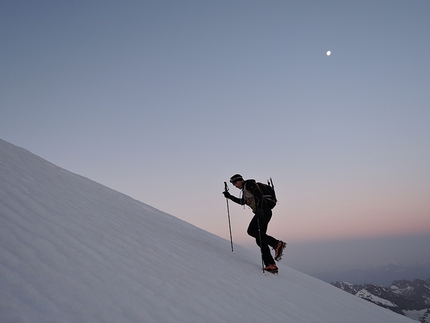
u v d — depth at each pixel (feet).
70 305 6.49
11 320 5.29
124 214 18.61
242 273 16.38
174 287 9.89
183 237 21.13
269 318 10.66
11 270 6.95
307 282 22.58
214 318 8.79
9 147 22.21
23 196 12.35
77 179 24.62
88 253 9.59
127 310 7.24
